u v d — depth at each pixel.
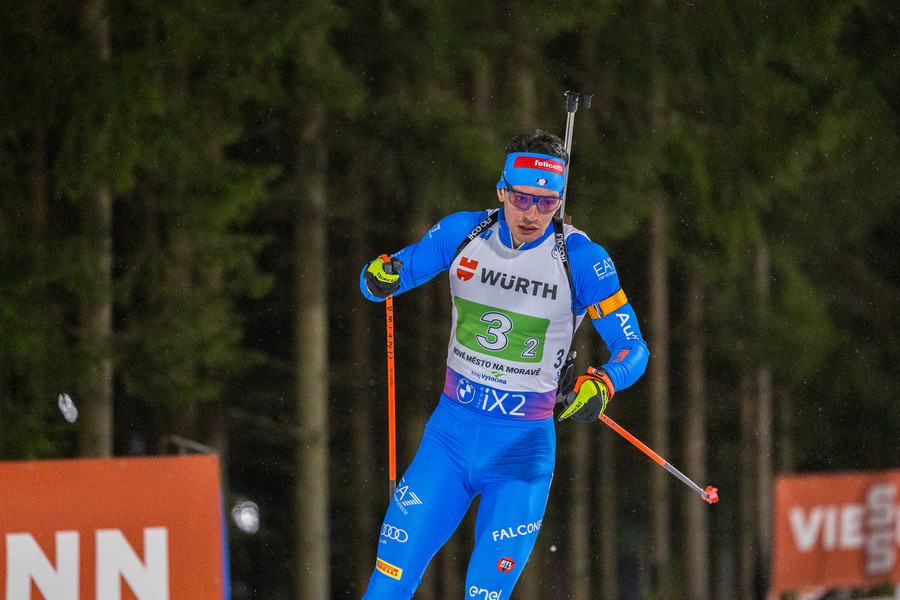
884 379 60.19
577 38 49.12
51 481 18.84
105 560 19.00
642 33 47.09
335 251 51.06
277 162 42.69
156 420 41.00
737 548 60.41
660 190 48.91
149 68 35.50
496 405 13.26
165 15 35.38
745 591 57.47
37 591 18.55
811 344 52.81
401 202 43.47
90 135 33.69
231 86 37.19
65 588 18.70
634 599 62.22
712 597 61.88
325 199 43.59
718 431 62.25
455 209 40.75
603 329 13.23
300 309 40.59
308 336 40.50
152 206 37.59
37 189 35.25
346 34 41.72
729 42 48.34
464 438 13.34
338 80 37.84
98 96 33.59
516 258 13.00
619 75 47.19
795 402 60.03
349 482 52.03
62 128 34.00
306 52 38.06
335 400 52.22
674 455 60.12
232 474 52.44
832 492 28.00
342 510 52.94
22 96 33.62
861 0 49.91
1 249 34.03
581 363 47.75
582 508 51.50
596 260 12.98
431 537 13.34
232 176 36.97
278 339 50.94
